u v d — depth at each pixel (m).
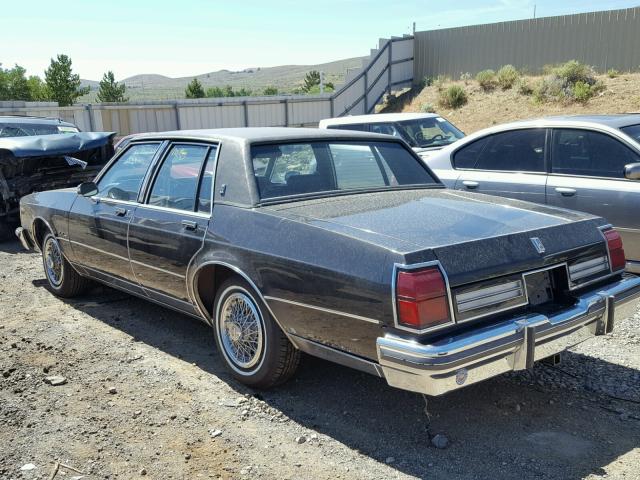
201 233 4.19
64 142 9.07
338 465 3.25
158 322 5.54
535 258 3.42
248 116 26.95
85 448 3.45
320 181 4.36
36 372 4.47
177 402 3.98
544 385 4.12
